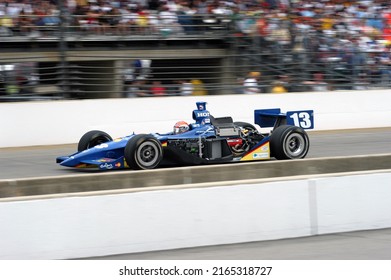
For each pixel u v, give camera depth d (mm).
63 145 59156
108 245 24906
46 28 67250
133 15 72125
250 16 73000
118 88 68375
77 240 24406
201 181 39406
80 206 24484
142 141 40031
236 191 27016
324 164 42969
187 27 73938
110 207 24984
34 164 47812
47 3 68375
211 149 42406
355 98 70312
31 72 64188
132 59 68562
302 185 28125
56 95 66188
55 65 69250
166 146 41250
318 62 71875
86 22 69625
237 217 27016
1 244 23219
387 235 28281
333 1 76500
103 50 71188
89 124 60594
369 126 71000
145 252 25516
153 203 25688
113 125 61594
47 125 58969
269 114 46156
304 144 44438
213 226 26609
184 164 42250
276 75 70750
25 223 23609
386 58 74000
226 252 25594
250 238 27203
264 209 27453
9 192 35375
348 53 72750
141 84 67312
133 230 25344
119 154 41594
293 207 27938
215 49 74375
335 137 62656
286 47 71625
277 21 72375
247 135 44594
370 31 75312
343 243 26922
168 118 63938
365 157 43875
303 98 68750
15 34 66750
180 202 26109
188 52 74250
